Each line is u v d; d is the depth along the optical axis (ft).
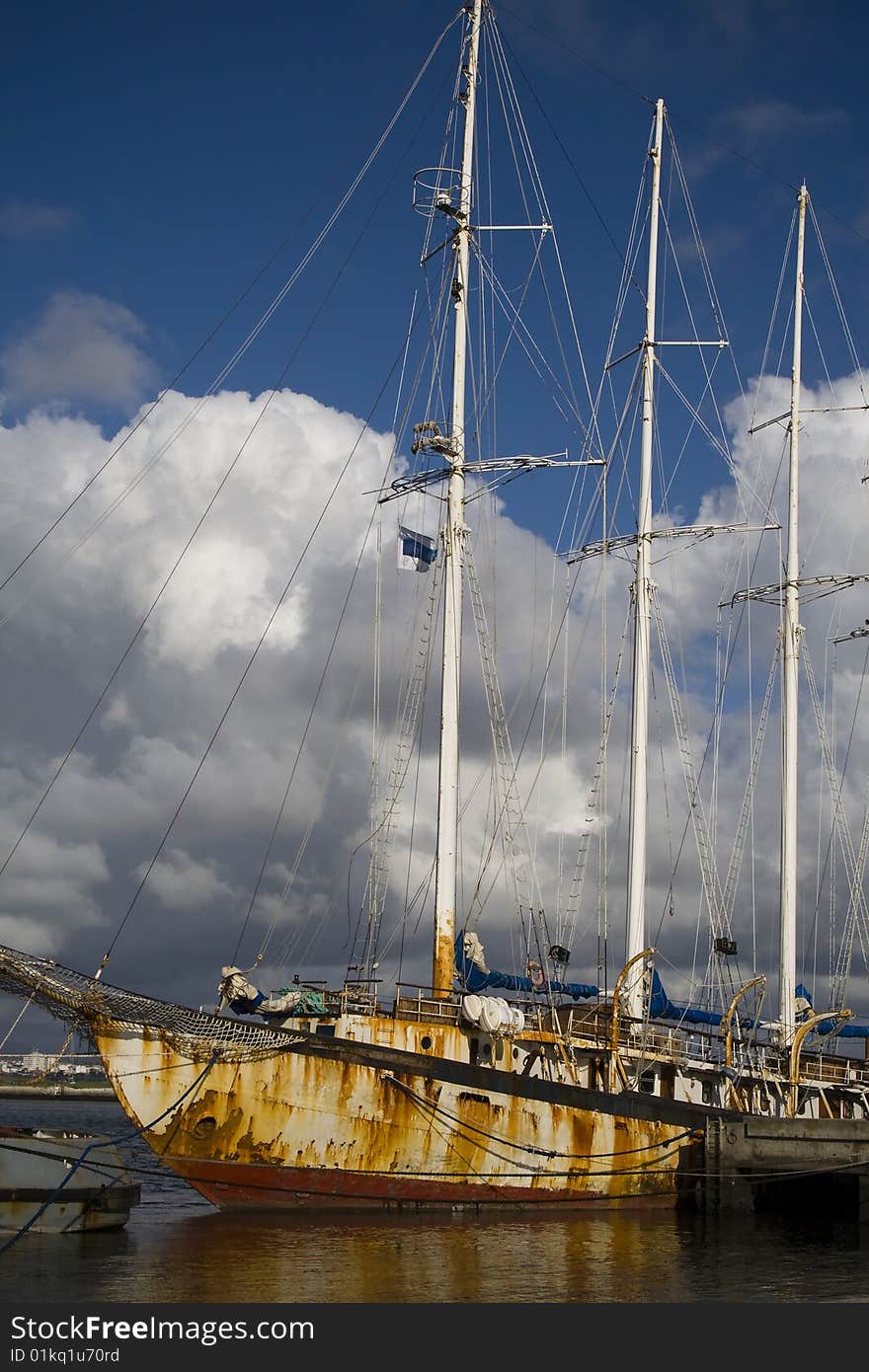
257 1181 115.75
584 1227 123.34
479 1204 123.24
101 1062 113.70
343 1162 117.29
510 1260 104.73
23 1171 105.60
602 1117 130.41
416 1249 106.83
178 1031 112.98
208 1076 113.19
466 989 138.62
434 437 149.89
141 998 112.78
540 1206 126.31
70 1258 98.78
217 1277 93.71
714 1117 137.80
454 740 141.69
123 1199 109.40
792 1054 154.51
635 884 171.63
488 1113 123.24
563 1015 143.64
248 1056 114.21
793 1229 133.59
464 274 156.35
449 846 138.21
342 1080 116.98
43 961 110.93
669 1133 134.72
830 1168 138.92
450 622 144.46
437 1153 120.67
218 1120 113.50
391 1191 119.65
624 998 153.89
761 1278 105.19
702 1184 135.13
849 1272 109.70
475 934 140.77
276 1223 114.32
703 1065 147.13
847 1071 168.45
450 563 147.23
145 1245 103.96
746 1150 136.26
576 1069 135.33
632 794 175.32
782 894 185.06
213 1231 110.32
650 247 194.90
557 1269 102.47
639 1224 127.95
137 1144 219.00
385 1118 118.52
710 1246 119.55
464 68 162.40
